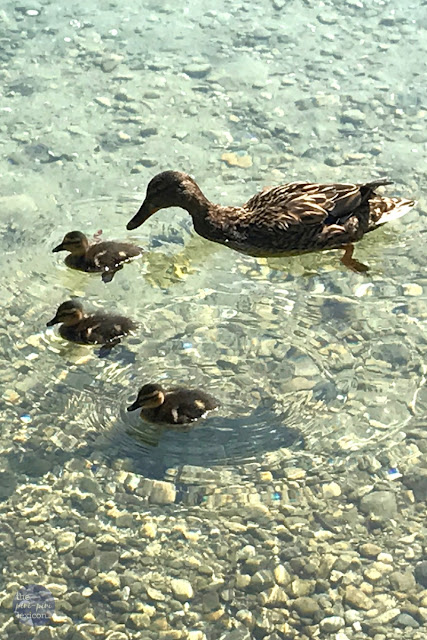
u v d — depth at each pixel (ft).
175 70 11.03
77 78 10.91
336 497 7.77
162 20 11.68
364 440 8.04
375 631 7.25
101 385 8.33
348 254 9.32
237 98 10.71
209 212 9.34
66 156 10.09
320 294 9.00
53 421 8.12
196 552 7.53
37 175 9.91
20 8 11.80
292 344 8.61
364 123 10.46
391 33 11.55
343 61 11.18
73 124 10.40
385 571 7.48
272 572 7.46
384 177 9.94
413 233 9.48
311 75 11.00
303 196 9.29
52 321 8.55
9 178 9.86
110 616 7.29
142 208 9.37
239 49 11.32
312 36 11.49
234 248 9.37
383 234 9.47
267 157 10.12
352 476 7.86
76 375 8.38
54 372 8.40
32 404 8.21
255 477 7.84
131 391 8.29
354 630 7.25
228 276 9.16
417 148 10.21
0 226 9.45
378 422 8.14
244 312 8.84
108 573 7.45
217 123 10.45
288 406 8.21
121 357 8.50
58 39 11.39
